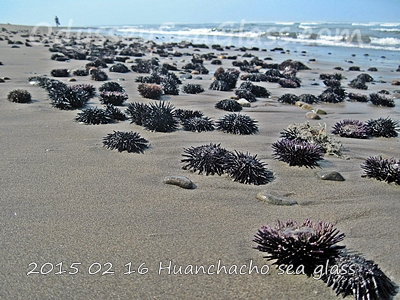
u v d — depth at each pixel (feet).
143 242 1.13
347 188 1.59
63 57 6.66
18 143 2.03
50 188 1.48
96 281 0.96
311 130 2.19
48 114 2.70
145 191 1.48
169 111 2.42
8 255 1.04
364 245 1.16
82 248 1.09
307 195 1.51
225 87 4.21
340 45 11.80
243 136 2.33
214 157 1.67
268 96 4.02
